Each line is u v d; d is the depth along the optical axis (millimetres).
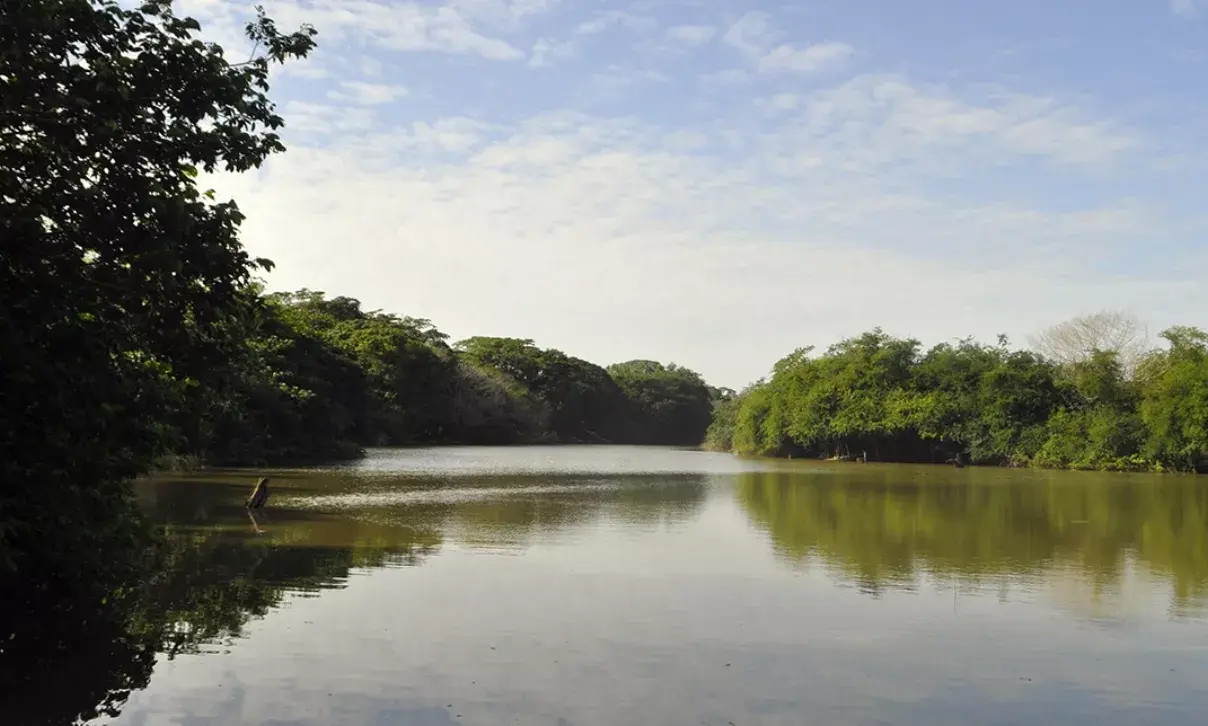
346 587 13414
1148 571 15906
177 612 11680
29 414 10273
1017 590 14055
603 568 15406
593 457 67500
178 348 11484
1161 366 57156
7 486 10398
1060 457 55062
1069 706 8773
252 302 12516
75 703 8289
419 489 30672
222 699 8453
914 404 62219
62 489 10930
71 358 10117
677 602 12789
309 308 86312
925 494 32719
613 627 11297
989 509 27031
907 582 14578
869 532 20906
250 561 15469
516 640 10602
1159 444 50719
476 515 22922
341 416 54156
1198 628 11742
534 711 8297
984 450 58719
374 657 9820
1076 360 60281
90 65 10633
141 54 10789
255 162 11391
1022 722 8359
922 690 9141
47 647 10016
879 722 8266
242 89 11344
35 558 11383
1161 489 36594
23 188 10570
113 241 10641
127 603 12141
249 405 40562
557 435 114000
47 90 10172
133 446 11461
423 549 17094
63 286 10031
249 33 11672
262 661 9625
